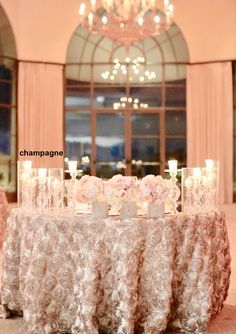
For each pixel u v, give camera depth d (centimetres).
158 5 1305
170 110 1365
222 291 383
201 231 353
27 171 398
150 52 1365
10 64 1277
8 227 380
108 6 888
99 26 921
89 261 331
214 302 368
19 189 404
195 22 1323
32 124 1288
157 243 334
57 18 1302
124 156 1377
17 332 345
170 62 1355
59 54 1313
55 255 340
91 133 1372
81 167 1371
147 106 1370
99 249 331
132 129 1377
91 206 373
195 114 1332
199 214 359
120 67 1368
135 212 343
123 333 327
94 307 329
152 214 344
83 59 1359
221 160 1316
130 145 1375
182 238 345
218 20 1306
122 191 341
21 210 385
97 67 1368
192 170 389
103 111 1373
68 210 382
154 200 341
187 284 347
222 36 1307
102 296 334
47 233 342
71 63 1350
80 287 333
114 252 331
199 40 1324
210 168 394
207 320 344
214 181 395
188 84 1336
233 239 735
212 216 367
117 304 333
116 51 1365
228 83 1308
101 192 347
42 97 1298
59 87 1316
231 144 1315
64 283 339
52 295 340
